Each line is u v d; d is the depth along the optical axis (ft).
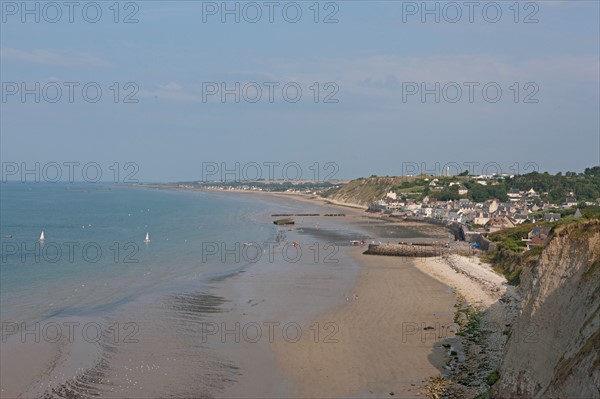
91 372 118.52
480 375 111.24
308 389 109.40
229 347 134.82
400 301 178.91
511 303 162.91
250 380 114.32
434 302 176.35
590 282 90.84
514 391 94.73
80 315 163.53
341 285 207.41
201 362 124.67
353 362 123.24
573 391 76.23
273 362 124.47
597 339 76.74
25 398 105.81
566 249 100.73
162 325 153.58
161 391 108.99
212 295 191.11
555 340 91.45
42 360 125.49
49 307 173.27
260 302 180.34
